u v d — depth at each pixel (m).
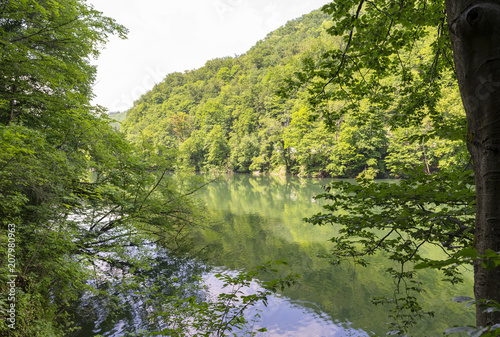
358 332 6.52
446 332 0.81
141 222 10.38
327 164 44.53
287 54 98.25
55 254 5.62
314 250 12.14
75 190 6.45
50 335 4.62
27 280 5.04
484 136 1.36
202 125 85.12
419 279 9.05
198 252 11.82
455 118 4.30
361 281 9.06
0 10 5.95
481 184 1.39
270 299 7.91
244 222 17.23
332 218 3.44
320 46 71.75
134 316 6.69
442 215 2.42
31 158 4.75
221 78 125.50
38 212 5.42
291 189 33.41
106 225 9.40
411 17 3.60
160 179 11.26
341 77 4.26
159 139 82.38
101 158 8.62
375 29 3.73
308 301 7.86
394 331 1.57
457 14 1.43
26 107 7.29
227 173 64.19
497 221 1.33
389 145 36.50
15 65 5.99
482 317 1.35
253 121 68.44
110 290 7.76
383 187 3.10
